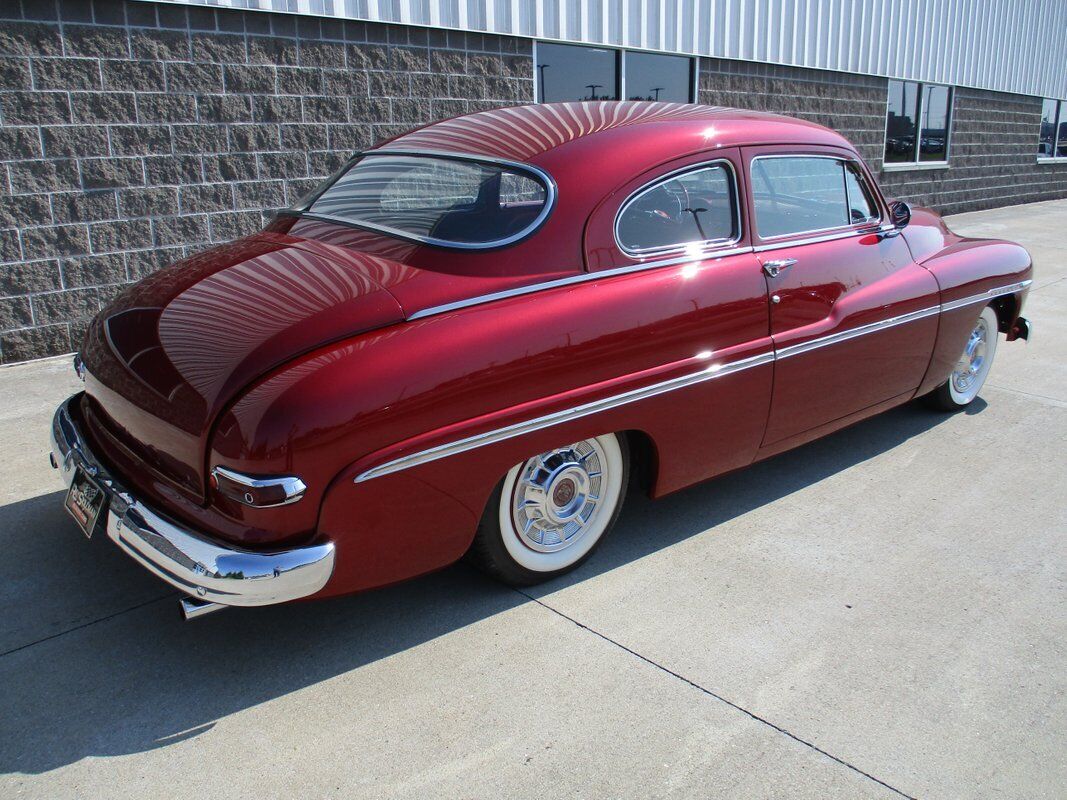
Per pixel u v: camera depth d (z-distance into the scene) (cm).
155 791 227
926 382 461
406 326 261
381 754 241
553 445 292
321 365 244
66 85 552
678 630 300
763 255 357
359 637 294
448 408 262
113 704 259
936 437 483
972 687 274
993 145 1634
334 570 253
